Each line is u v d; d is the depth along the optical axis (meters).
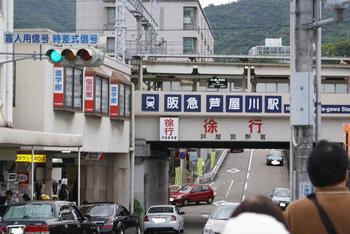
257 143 52.41
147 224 41.84
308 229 6.52
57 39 30.02
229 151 121.44
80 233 25.00
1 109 32.38
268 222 4.58
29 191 33.56
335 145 6.82
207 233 27.81
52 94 36.09
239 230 4.52
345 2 16.22
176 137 48.69
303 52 16.81
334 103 48.38
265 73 51.69
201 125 49.12
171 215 42.09
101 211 32.44
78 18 107.31
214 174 93.00
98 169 46.72
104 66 43.34
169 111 48.75
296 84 16.73
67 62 21.50
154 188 56.50
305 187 16.48
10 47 32.59
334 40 97.00
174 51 110.25
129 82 47.06
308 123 16.66
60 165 45.84
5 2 32.38
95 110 40.78
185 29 114.06
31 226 22.14
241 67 52.03
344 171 6.72
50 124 35.72
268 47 71.69
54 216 23.31
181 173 83.62
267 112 48.38
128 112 47.28
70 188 46.03
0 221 22.61
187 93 48.69
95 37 29.83
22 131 26.12
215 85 53.88
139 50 55.19
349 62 54.94
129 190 47.66
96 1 106.81
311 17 16.81
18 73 35.25
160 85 60.81
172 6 114.12
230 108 48.44
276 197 52.81
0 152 30.34
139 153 48.56
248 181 89.06
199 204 71.00
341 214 6.48
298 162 16.70
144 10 56.88
